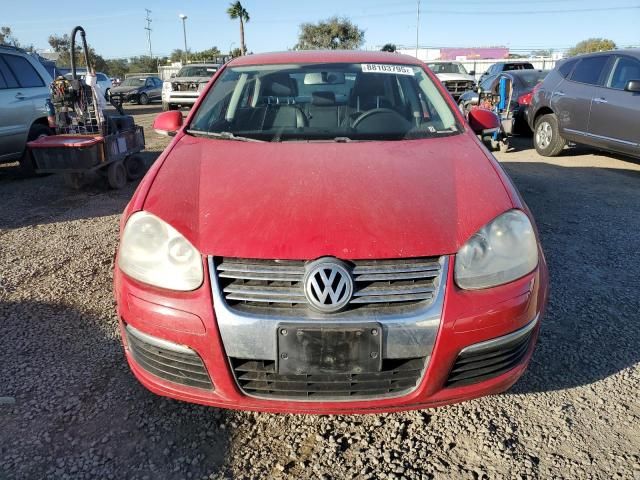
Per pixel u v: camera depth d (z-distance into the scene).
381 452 2.11
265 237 1.87
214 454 2.10
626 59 6.84
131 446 2.12
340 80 3.25
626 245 4.21
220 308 1.83
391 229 1.89
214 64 17.52
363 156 2.45
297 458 2.08
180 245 1.92
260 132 2.90
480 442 2.15
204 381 1.94
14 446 2.11
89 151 5.70
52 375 2.56
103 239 4.50
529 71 10.77
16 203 5.79
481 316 1.85
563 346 2.79
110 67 65.19
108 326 3.02
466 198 2.09
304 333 1.79
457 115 3.03
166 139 10.46
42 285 3.56
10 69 6.96
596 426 2.23
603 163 7.57
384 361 1.84
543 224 4.74
